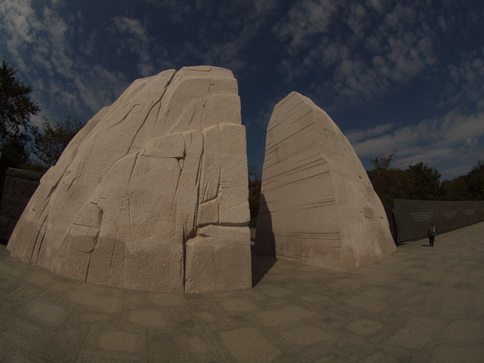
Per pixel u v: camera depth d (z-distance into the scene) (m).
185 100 5.66
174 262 4.43
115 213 4.59
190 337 2.83
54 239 4.96
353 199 7.88
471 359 2.32
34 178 6.86
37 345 2.41
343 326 3.13
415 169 37.41
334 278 5.67
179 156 4.99
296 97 9.01
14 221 6.61
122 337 2.72
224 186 5.03
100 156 5.26
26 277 4.23
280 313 3.56
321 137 8.00
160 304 3.76
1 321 2.74
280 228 9.05
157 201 4.69
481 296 3.95
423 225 14.30
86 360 2.27
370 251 7.64
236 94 5.93
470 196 36.88
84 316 3.11
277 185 9.47
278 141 9.67
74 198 5.11
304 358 2.45
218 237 4.76
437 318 3.24
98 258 4.41
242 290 4.66
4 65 18.88
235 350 2.59
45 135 20.05
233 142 5.36
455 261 6.89
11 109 18.89
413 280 5.18
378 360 2.38
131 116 5.53
